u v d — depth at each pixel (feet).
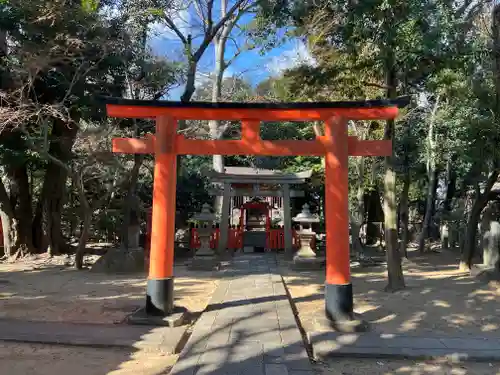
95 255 58.54
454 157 63.77
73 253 58.08
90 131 45.01
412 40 29.14
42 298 29.35
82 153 50.16
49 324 21.99
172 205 23.65
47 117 39.68
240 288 32.53
